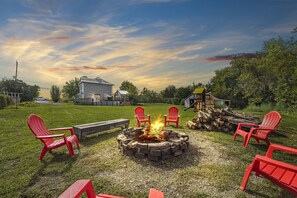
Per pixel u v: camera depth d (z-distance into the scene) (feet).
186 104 81.41
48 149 12.66
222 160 12.30
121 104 104.78
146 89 152.76
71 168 11.25
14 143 17.08
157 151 11.71
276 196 8.15
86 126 18.43
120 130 22.84
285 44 53.67
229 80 106.32
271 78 64.49
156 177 9.89
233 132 20.80
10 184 9.44
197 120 22.76
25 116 35.88
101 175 10.27
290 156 13.23
